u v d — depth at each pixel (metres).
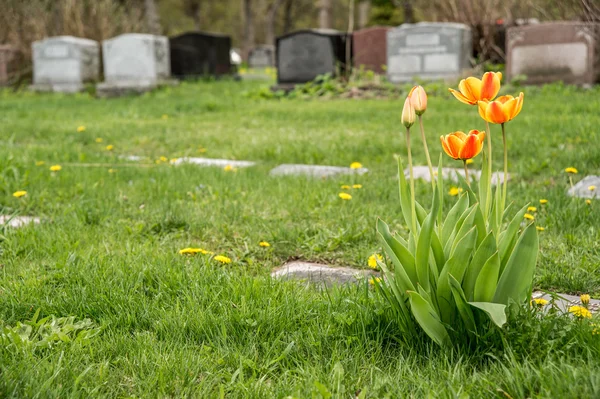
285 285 2.89
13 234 3.78
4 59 19.02
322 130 8.61
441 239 2.31
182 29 55.06
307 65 15.45
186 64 21.12
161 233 3.99
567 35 12.76
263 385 2.07
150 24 26.42
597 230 3.75
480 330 2.21
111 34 21.34
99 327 2.48
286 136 8.17
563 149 6.19
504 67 15.00
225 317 2.52
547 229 3.84
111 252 3.45
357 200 4.67
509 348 2.08
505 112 2.08
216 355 2.29
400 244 2.22
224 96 15.50
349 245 3.73
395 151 6.85
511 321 2.18
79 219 4.22
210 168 6.00
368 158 6.60
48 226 4.02
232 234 3.94
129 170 5.92
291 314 2.57
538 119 8.28
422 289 2.21
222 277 2.96
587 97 11.16
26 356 2.18
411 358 2.22
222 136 8.44
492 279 2.12
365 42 17.72
